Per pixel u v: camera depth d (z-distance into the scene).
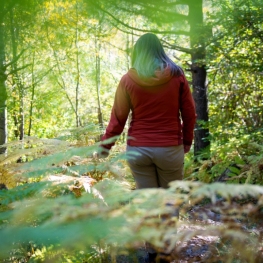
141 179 2.34
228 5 5.77
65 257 1.49
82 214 0.83
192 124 2.44
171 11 5.83
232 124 6.46
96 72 17.00
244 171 3.26
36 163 1.56
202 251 1.55
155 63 2.20
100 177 2.17
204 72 6.88
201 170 3.89
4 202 1.31
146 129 2.26
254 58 6.05
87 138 2.87
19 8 2.34
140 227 0.83
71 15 8.55
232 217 1.00
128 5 5.64
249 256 0.91
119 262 1.89
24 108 15.34
